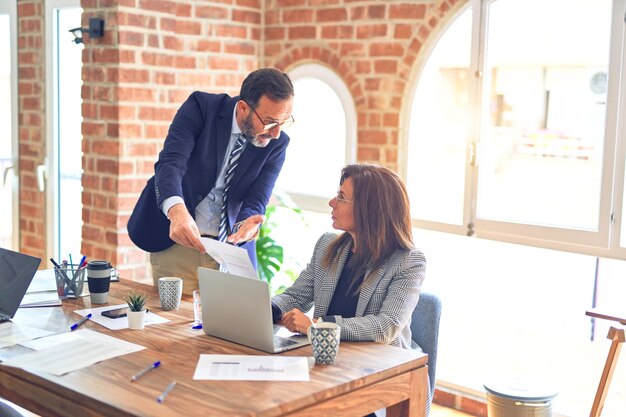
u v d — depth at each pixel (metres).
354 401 2.23
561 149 3.86
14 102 5.46
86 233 4.57
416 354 2.47
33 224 5.45
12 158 5.53
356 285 2.85
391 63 4.34
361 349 2.51
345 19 4.51
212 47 4.67
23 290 2.78
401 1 4.27
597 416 3.30
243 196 3.37
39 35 5.23
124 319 2.79
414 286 2.74
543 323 4.09
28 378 2.23
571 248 3.81
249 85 3.05
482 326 4.30
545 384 3.52
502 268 4.21
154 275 3.44
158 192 3.08
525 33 3.92
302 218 4.54
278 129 3.12
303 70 4.74
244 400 2.04
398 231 2.81
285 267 4.77
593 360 3.93
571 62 3.79
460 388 4.27
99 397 2.05
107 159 4.38
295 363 2.34
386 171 2.86
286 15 4.79
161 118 4.47
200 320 2.73
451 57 4.19
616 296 3.85
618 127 3.63
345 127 4.59
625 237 3.67
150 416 1.93
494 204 4.11
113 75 4.29
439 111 4.25
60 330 2.64
